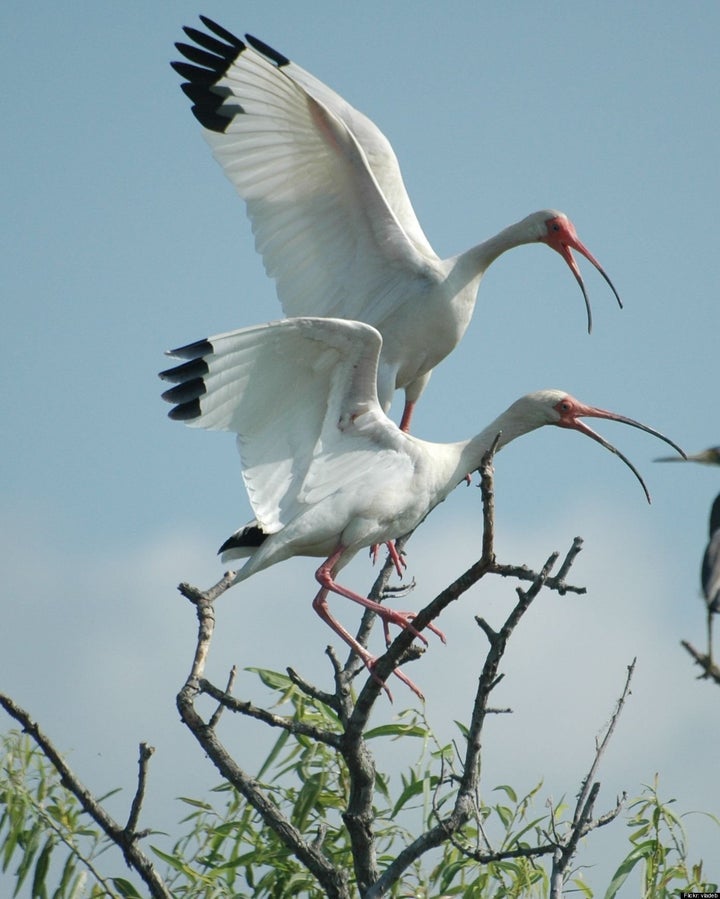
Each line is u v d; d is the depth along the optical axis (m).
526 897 10.38
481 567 9.84
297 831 10.58
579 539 9.88
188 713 10.45
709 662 7.68
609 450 13.36
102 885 10.54
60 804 10.84
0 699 10.25
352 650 12.63
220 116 15.38
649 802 10.44
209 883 10.76
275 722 10.42
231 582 11.74
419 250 16.11
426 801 10.77
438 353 15.86
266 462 12.13
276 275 15.44
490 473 9.52
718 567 8.13
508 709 10.03
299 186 15.24
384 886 9.95
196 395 11.56
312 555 12.59
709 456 9.94
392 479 12.44
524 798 10.73
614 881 10.12
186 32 15.43
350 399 12.20
